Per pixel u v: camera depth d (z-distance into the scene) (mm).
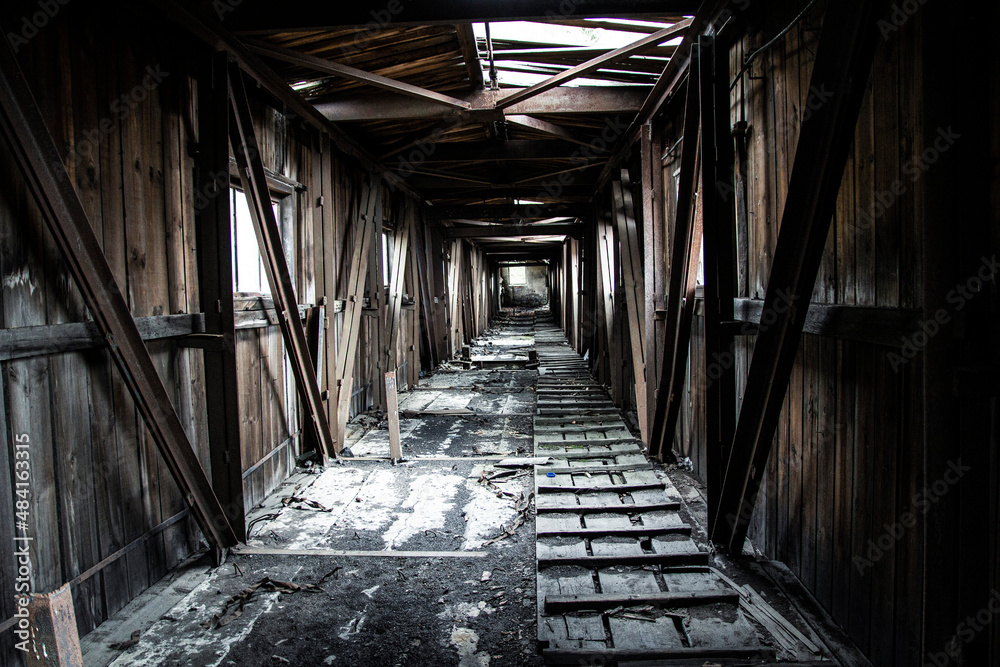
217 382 3766
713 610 2920
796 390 3145
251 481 4473
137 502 3219
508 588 3266
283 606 3104
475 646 2746
